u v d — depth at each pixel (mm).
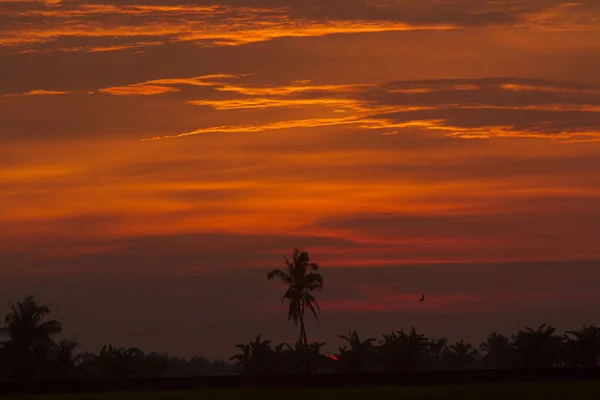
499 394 139250
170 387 165375
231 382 165125
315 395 145125
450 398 136375
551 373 161625
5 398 155250
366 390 151250
